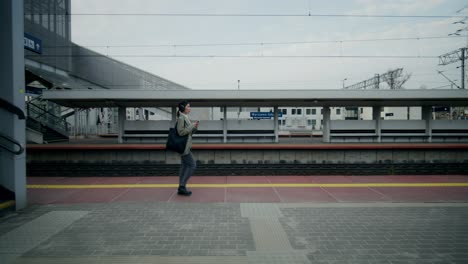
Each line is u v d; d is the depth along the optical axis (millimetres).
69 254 2879
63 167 8188
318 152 10414
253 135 15109
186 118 5188
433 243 3162
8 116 4328
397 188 6047
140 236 3365
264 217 4070
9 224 3742
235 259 2807
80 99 13234
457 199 5078
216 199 5117
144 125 14859
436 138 15477
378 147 10273
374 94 13711
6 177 4352
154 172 8117
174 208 4504
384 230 3561
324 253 2932
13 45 4254
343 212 4293
